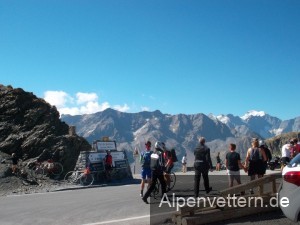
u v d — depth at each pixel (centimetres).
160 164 1330
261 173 1316
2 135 3253
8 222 1123
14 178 2361
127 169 2848
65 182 2598
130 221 1039
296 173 708
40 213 1258
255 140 1332
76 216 1170
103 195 1725
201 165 1318
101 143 2741
